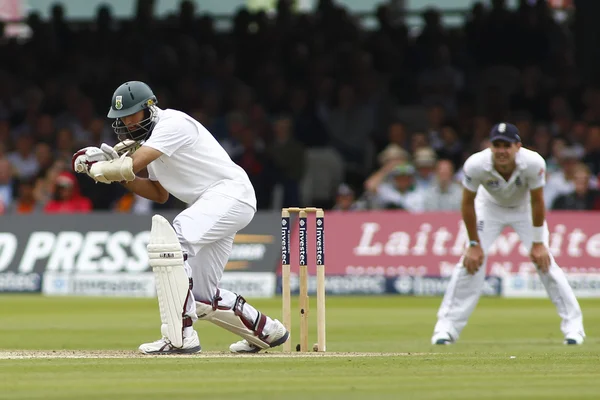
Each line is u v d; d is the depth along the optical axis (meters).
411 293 53.19
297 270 53.88
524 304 48.19
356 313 42.91
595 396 14.87
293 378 17.19
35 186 61.50
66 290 55.31
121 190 60.97
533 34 65.94
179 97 67.25
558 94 64.12
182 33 70.75
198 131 22.80
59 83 70.00
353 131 63.62
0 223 56.81
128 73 69.62
